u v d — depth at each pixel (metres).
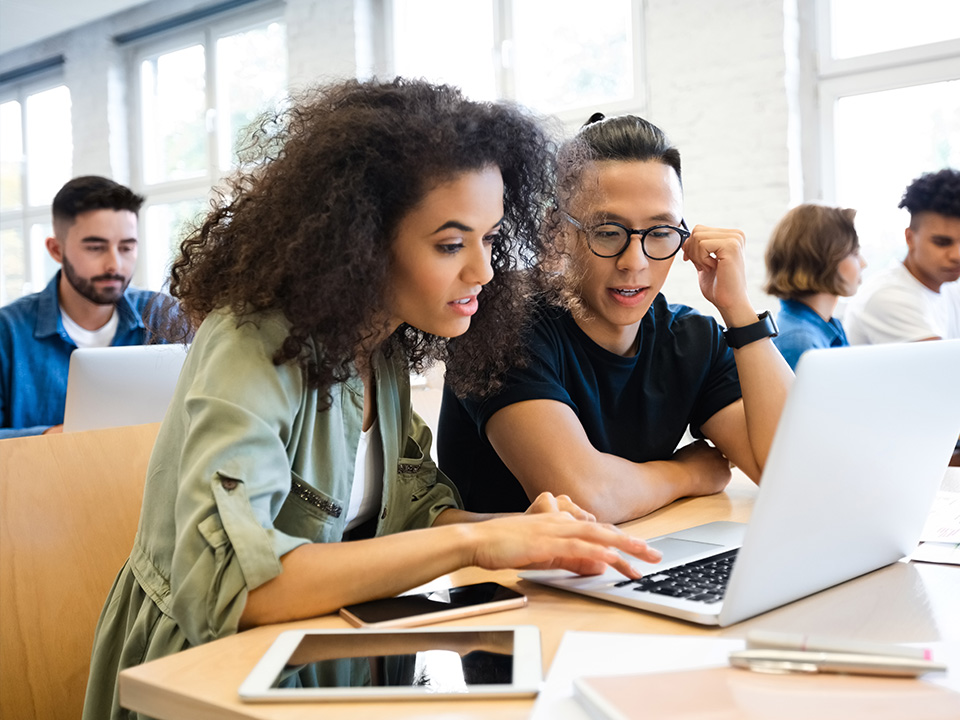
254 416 0.87
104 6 6.38
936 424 0.87
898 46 3.90
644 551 0.87
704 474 1.39
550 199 1.20
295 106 1.11
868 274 4.03
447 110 1.00
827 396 0.73
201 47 6.48
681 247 1.43
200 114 6.55
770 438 1.38
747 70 4.06
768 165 4.04
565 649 0.68
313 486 0.99
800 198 4.10
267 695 0.61
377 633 0.73
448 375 1.30
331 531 1.01
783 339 2.62
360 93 1.05
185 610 0.81
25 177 7.77
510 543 0.84
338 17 5.47
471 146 0.98
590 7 4.70
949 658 0.65
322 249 0.95
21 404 2.58
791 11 4.00
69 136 7.45
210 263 1.06
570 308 1.42
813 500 0.76
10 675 1.11
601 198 1.32
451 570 0.85
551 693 0.60
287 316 0.96
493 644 0.70
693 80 4.23
